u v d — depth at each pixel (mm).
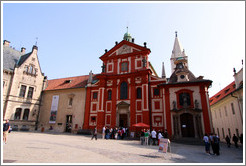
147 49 33781
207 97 26297
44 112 39812
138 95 32031
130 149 15453
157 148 17234
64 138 23234
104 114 33406
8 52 37844
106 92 34812
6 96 33406
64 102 38562
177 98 27375
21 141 16938
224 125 32094
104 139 25125
